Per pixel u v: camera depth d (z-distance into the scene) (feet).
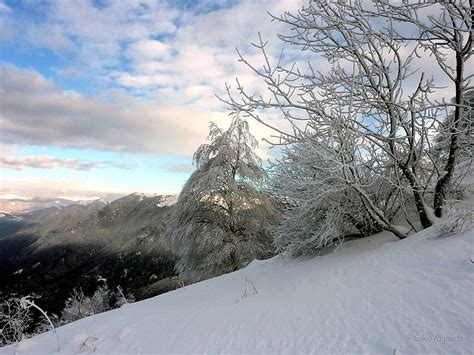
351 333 8.53
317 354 7.95
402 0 16.08
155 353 10.67
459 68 16.75
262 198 52.54
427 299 9.16
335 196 19.45
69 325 19.72
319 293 12.16
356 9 16.43
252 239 54.54
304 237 22.26
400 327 8.16
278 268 22.95
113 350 12.11
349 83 17.35
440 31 16.62
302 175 19.86
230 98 16.07
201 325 12.14
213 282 26.40
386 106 18.07
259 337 9.70
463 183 19.90
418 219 20.13
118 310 21.88
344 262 16.24
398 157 18.37
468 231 13.32
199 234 54.65
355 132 16.60
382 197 20.39
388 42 17.15
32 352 14.58
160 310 18.13
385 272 12.19
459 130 16.76
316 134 16.92
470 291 8.89
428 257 12.16
